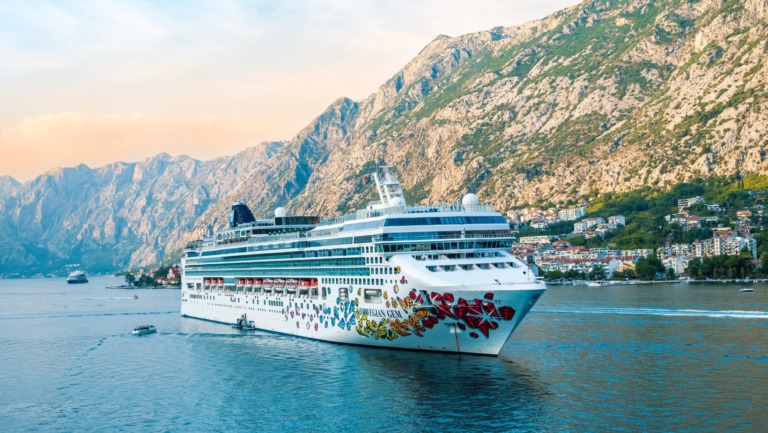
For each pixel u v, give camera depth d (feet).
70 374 474.90
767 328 577.43
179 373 460.96
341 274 496.23
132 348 571.69
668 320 641.81
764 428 311.68
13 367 505.25
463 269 442.50
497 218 477.36
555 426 320.29
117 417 366.22
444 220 460.14
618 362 447.01
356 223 479.82
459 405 353.92
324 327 518.78
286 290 571.28
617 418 329.52
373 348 485.56
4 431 350.84
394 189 509.76
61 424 358.84
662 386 385.29
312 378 419.13
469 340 434.30
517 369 424.87
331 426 332.80
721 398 359.66
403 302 440.45
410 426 326.85
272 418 350.43
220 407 374.43
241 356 500.33
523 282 427.74
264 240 616.80
